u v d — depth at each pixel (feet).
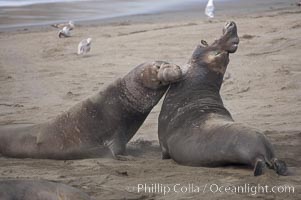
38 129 101.50
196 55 97.81
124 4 321.52
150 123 122.72
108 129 98.17
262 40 191.42
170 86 96.89
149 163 91.09
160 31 221.66
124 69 173.37
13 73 177.68
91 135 97.91
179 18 264.11
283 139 104.32
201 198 73.67
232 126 82.74
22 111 136.67
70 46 213.25
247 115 124.16
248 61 168.96
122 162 92.43
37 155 100.37
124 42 208.13
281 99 135.23
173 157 91.15
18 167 92.53
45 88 158.71
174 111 93.61
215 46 97.25
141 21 262.06
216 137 83.25
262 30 207.72
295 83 146.00
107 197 75.00
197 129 87.56
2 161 98.37
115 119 98.27
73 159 98.17
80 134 98.02
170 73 92.94
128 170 86.74
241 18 241.76
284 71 156.04
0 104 144.36
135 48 197.67
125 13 291.99
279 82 147.74
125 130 99.76
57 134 99.09
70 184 80.69
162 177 82.38
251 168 82.33
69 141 98.27
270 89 143.54
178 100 94.43
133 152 102.32
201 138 85.51
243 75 155.33
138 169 87.10
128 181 81.41
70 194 64.64
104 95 99.04
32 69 181.68
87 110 98.58
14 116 131.95
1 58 200.75
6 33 249.75
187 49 190.90
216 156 82.99
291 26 210.59
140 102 97.71
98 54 194.90
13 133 103.24
